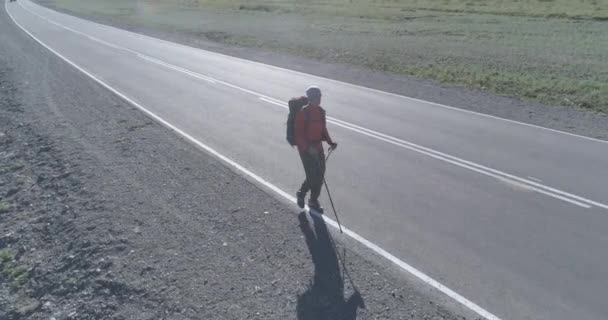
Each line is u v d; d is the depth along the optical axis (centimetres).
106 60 2364
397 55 2422
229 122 1291
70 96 1636
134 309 550
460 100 1559
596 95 1588
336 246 669
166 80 1870
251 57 2458
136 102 1528
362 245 672
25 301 612
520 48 2644
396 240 684
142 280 600
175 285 585
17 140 1240
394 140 1138
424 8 4819
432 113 1391
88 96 1625
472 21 3878
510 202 802
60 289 616
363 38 3053
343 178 912
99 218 772
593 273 600
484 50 2580
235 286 579
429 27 3553
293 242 679
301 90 1688
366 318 519
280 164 985
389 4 5256
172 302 554
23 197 916
